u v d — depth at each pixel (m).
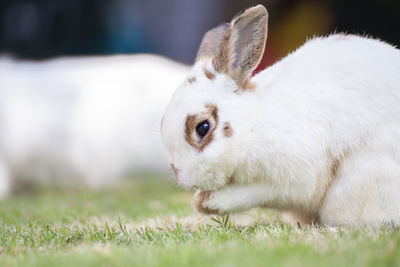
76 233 6.09
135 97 14.64
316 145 5.89
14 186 13.48
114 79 14.89
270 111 5.94
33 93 14.00
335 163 6.04
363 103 5.97
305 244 4.88
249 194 6.15
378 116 5.92
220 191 6.20
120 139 14.12
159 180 13.74
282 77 6.22
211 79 6.04
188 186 5.99
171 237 5.58
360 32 16.61
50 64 16.02
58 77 14.60
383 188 5.82
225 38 6.00
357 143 5.91
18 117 13.55
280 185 6.05
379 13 16.39
